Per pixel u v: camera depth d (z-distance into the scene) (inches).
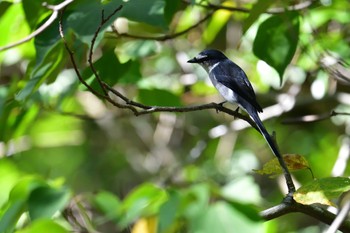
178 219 292.4
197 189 260.1
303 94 565.0
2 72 554.3
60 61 316.8
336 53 472.4
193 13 491.8
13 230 284.4
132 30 458.0
